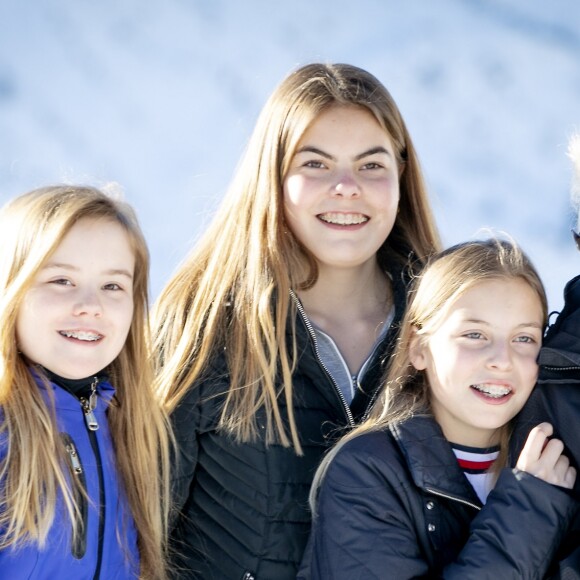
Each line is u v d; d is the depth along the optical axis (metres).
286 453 5.21
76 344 4.76
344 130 5.42
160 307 5.64
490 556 4.50
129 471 5.07
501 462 4.94
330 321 5.61
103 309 4.80
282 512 5.18
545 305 5.00
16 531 4.50
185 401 5.31
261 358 5.26
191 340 5.39
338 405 5.29
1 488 4.60
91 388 4.91
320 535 4.81
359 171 5.46
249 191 5.55
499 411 4.82
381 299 5.71
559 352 4.61
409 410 4.95
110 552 4.81
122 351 5.18
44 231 4.78
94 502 4.77
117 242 4.92
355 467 4.81
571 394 4.71
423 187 5.80
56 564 4.59
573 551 4.50
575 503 4.60
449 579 4.50
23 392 4.71
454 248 5.11
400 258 5.77
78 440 4.79
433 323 4.92
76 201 4.89
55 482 4.65
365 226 5.45
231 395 5.25
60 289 4.77
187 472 5.30
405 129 5.70
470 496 4.78
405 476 4.79
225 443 5.23
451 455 4.84
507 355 4.80
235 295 5.46
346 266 5.52
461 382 4.82
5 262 4.82
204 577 5.26
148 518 5.05
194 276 5.62
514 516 4.54
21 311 4.75
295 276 5.51
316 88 5.47
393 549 4.68
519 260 4.97
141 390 5.16
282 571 5.18
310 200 5.38
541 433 4.68
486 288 4.88
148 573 5.00
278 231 5.45
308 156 5.41
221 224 5.66
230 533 5.23
